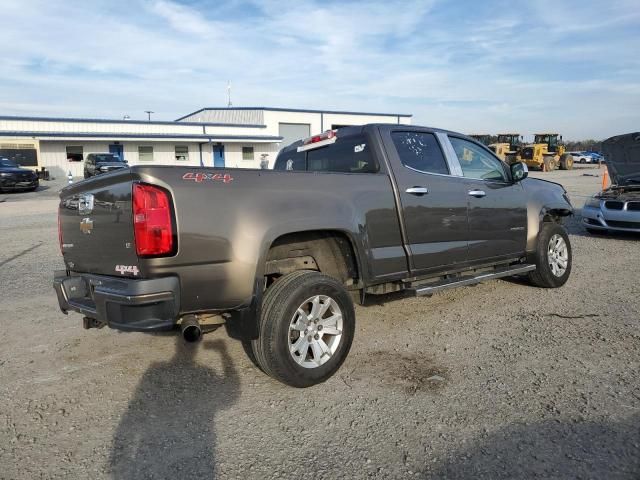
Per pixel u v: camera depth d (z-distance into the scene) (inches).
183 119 2253.9
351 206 162.6
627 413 130.1
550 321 202.4
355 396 143.6
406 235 180.1
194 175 132.2
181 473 110.0
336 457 115.0
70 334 195.8
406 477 107.2
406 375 156.2
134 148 1608.0
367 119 1967.3
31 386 151.6
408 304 229.6
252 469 111.3
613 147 422.6
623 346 174.1
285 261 158.7
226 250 133.5
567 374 153.5
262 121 1814.7
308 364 147.9
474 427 125.6
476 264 210.4
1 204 773.3
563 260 252.4
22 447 120.0
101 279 139.9
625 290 245.9
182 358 172.4
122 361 170.1
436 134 203.9
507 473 107.4
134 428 128.3
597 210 411.8
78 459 115.2
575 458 112.0
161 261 126.0
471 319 207.3
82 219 149.3
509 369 158.4
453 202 196.4
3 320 212.2
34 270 308.5
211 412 136.0
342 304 154.3
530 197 238.7
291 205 146.9
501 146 1561.3
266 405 139.6
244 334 140.7
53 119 1497.3
